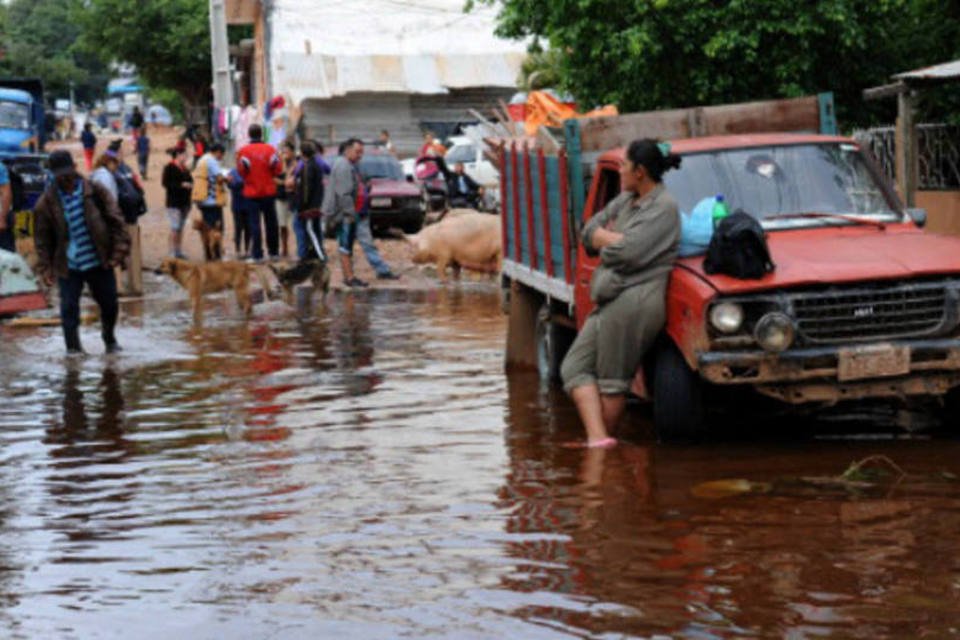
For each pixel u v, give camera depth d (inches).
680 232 390.9
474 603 262.7
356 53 1898.4
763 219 422.6
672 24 880.3
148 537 322.7
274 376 571.2
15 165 1037.8
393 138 1943.9
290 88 1852.9
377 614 258.7
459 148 1583.4
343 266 949.2
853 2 887.7
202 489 371.2
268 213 1078.4
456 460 394.6
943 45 922.7
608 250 389.4
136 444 439.2
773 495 336.2
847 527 305.0
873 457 371.6
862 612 249.0
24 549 316.5
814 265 380.5
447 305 824.3
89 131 2258.9
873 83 928.3
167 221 1545.3
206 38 3110.2
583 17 899.4
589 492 347.6
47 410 508.4
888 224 424.8
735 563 281.3
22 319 772.6
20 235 967.0
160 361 625.0
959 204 805.2
